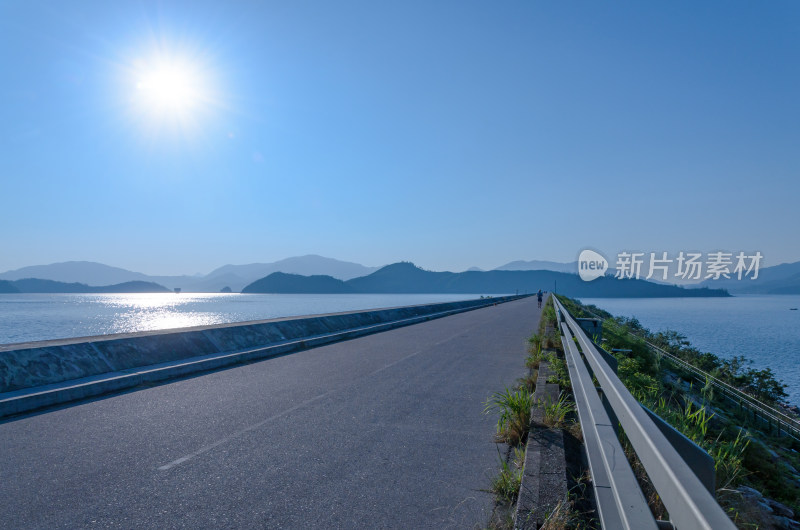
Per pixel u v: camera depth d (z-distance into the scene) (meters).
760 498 6.61
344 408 7.59
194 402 7.96
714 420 11.01
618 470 2.50
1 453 5.48
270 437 6.10
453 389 9.00
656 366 16.80
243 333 14.34
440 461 5.29
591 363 4.78
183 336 12.12
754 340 69.88
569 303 49.38
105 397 8.33
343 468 5.06
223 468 5.04
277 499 4.30
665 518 3.30
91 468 5.02
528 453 4.86
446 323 26.56
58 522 3.86
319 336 17.03
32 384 8.17
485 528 3.76
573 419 6.11
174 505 4.17
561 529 3.35
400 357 13.23
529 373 10.44
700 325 99.06
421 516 3.99
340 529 3.76
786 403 25.92
